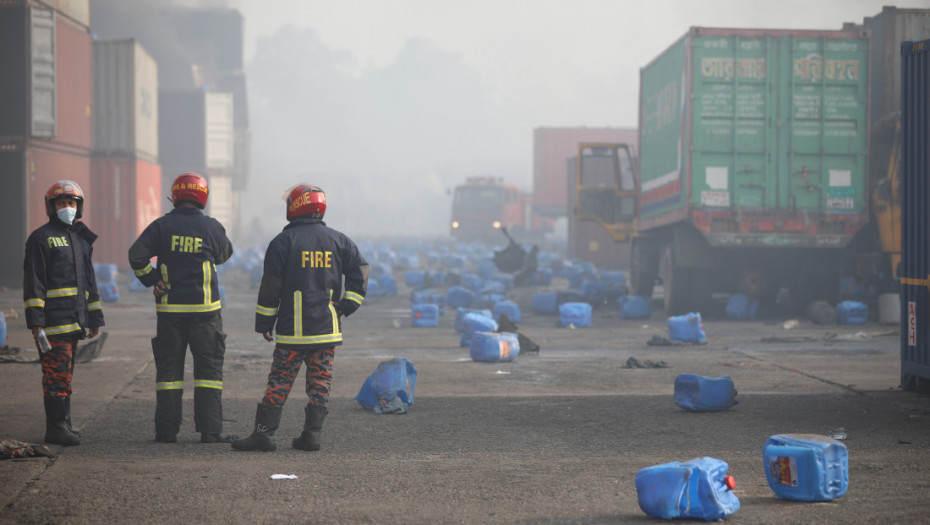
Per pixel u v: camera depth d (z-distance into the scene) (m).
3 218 54.97
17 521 8.97
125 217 71.19
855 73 34.41
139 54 72.44
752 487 10.45
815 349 26.28
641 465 11.70
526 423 14.89
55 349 12.70
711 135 34.41
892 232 33.69
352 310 12.77
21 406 15.98
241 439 12.63
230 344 28.16
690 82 34.22
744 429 14.26
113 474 11.00
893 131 33.81
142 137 73.56
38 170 56.28
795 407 16.30
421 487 10.45
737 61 34.28
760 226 34.44
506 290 58.72
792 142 34.44
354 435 13.82
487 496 10.03
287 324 12.45
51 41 54.97
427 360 24.08
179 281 13.04
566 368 22.33
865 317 34.44
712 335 30.81
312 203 12.57
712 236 34.50
